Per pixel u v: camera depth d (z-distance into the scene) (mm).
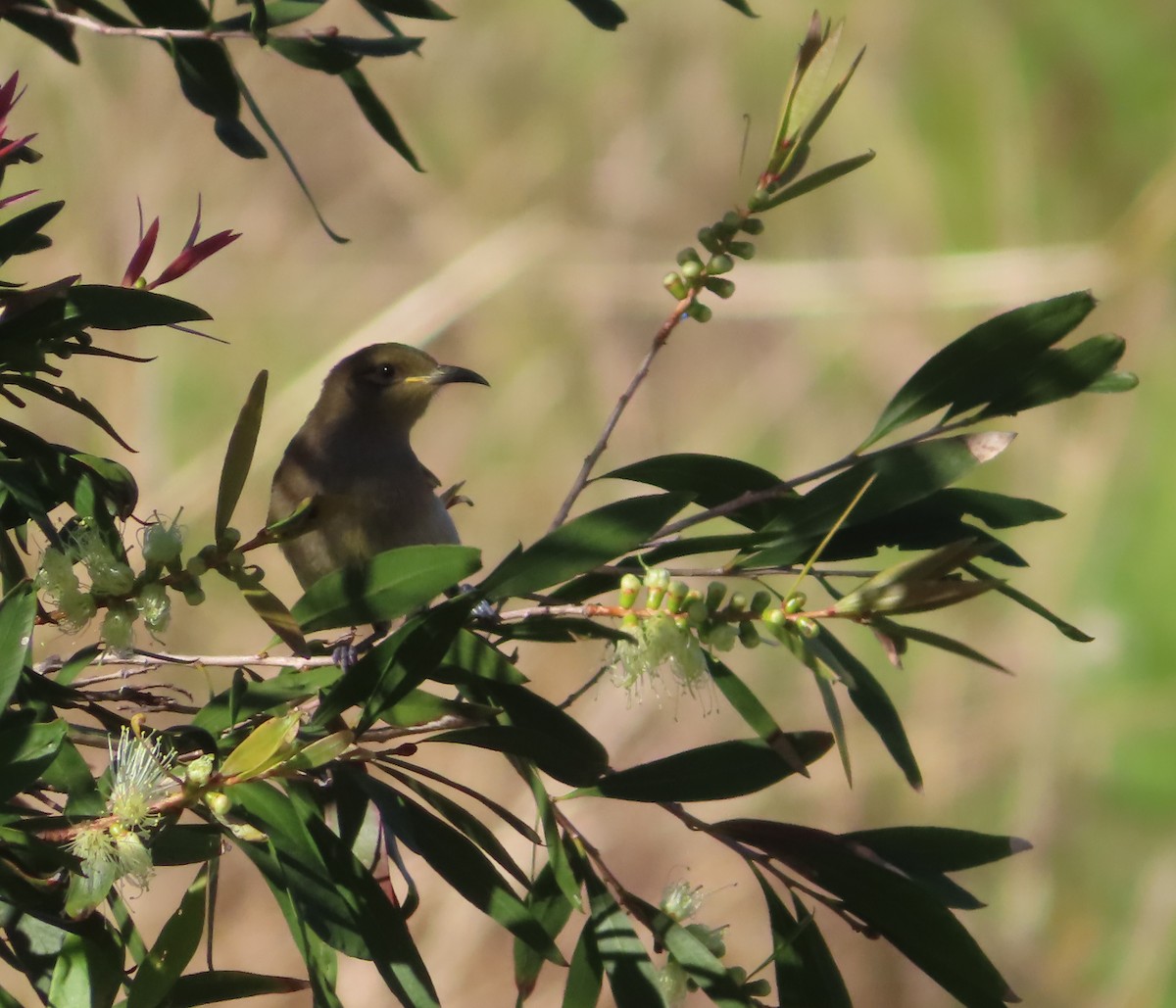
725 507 4949
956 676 14672
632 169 17844
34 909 3959
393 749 4719
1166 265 17094
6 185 13188
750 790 4832
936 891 4871
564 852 4738
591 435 16031
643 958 4746
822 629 5039
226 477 4262
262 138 16469
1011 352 4949
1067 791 14094
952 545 4008
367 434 7602
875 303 16953
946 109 18344
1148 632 14672
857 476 4918
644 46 18547
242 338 15180
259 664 4699
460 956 11648
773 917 4891
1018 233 17812
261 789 4332
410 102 17812
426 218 16609
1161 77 18172
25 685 4492
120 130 13680
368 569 4449
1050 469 16047
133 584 4203
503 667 4586
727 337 17000
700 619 4047
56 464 4504
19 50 13305
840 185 18234
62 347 4445
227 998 4383
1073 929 13695
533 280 16625
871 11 18703
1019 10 18547
